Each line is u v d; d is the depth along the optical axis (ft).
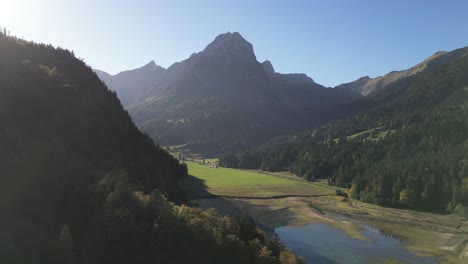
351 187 623.36
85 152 309.01
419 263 295.28
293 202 562.25
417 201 512.63
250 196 593.42
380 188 558.15
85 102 387.14
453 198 478.59
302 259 278.05
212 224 234.99
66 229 186.80
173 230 207.82
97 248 192.75
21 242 181.98
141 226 205.77
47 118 316.60
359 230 399.24
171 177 476.95
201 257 207.31
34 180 231.30
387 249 331.16
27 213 210.18
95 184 240.73
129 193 227.40
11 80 324.39
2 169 222.28
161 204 223.92
